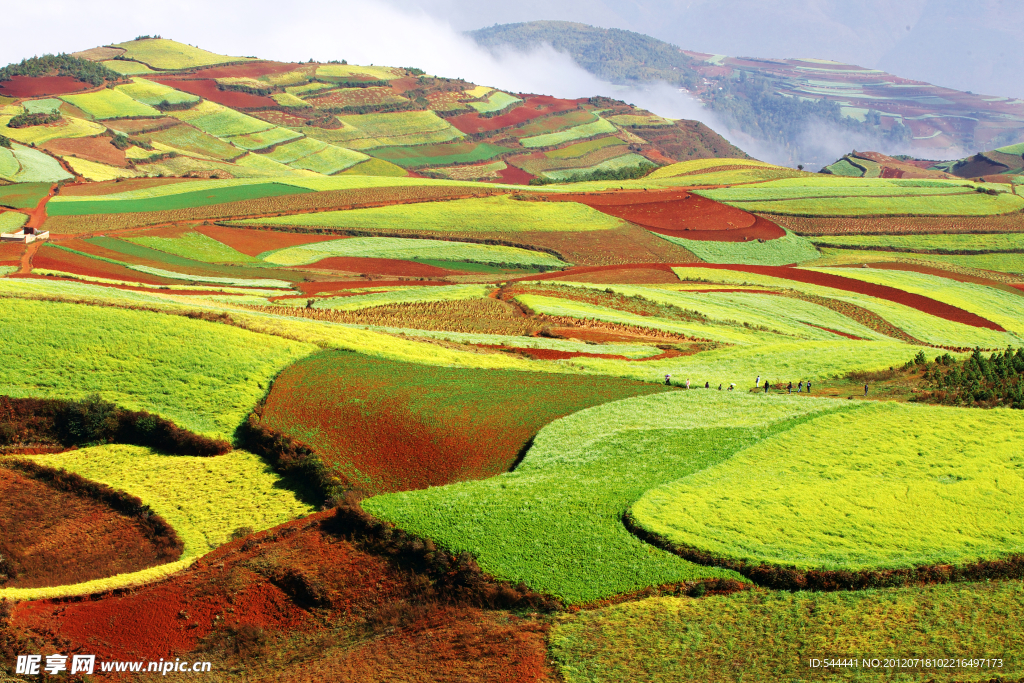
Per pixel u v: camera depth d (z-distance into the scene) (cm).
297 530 3834
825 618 3128
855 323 9788
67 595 3428
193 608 3378
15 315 5850
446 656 3077
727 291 10881
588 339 7806
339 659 3119
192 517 4200
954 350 8138
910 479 4122
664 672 2920
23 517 4200
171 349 5706
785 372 6569
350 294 9794
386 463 4594
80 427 4869
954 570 3341
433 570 3503
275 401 5216
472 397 5459
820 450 4519
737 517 3738
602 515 3794
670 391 5869
